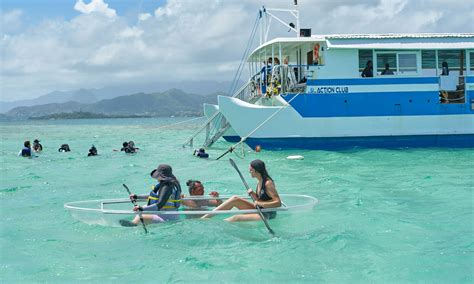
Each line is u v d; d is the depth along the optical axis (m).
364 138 20.45
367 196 11.16
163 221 8.45
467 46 20.62
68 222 9.02
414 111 20.53
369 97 20.39
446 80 20.64
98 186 13.65
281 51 22.77
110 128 70.44
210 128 25.34
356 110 20.36
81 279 6.14
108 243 7.61
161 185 8.73
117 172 16.59
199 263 6.59
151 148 26.62
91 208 9.16
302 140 20.30
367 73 20.47
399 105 20.47
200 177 14.75
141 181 14.48
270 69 22.39
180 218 8.52
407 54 20.64
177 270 6.36
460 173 14.32
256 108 20.20
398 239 7.59
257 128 20.11
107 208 9.52
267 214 8.65
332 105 20.25
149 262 6.70
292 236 7.79
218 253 7.00
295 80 21.56
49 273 6.37
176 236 7.77
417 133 20.56
